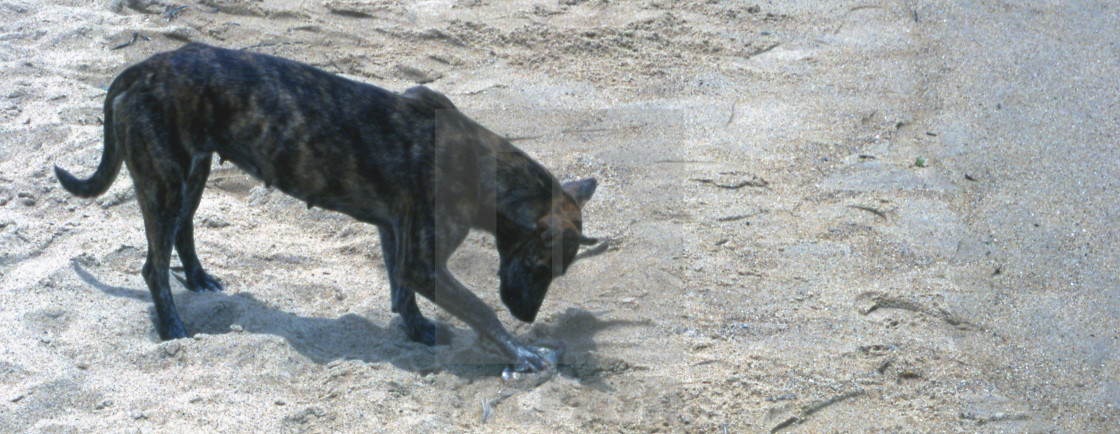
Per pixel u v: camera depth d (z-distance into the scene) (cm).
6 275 538
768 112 820
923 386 507
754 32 977
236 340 490
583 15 990
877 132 793
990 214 679
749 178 714
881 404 491
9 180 644
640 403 477
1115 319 568
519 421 457
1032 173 734
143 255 574
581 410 470
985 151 764
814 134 786
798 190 705
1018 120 812
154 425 426
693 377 500
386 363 488
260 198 653
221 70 480
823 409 484
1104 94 853
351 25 928
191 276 542
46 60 807
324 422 439
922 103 845
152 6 918
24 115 721
